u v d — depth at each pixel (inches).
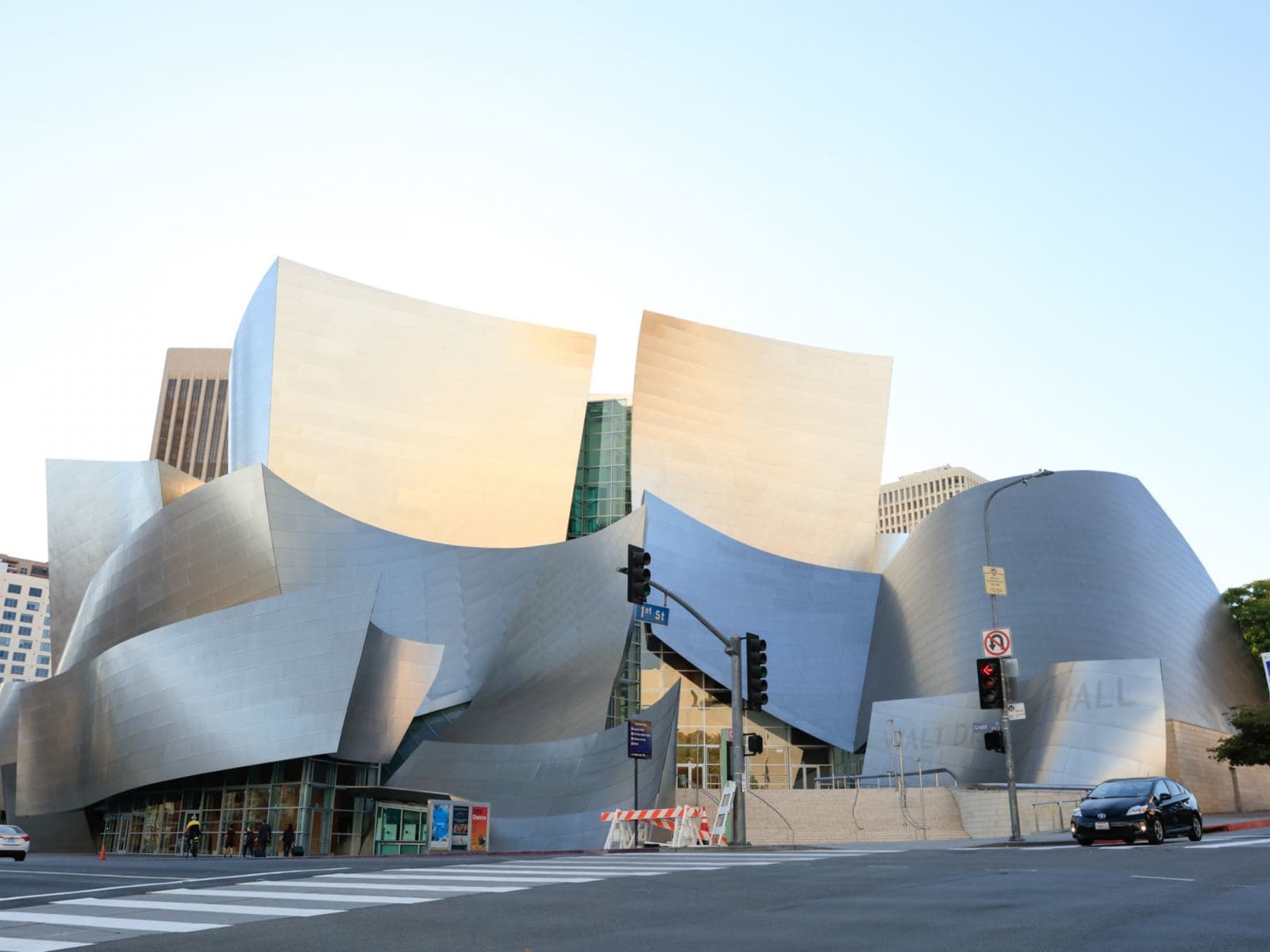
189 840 1369.3
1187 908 378.9
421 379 2262.6
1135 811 788.6
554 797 1454.2
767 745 2114.9
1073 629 1908.2
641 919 384.8
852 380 2625.5
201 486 1775.3
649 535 2155.5
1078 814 813.9
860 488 2556.6
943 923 358.0
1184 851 673.0
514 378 2343.8
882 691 2132.1
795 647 2220.7
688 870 619.8
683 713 2101.4
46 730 1708.9
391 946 328.8
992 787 1596.9
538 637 1756.9
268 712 1421.0
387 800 1509.6
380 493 2146.9
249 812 1435.8
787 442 2522.1
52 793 1667.1
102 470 2316.7
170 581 1774.1
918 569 2220.7
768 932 344.5
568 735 1612.9
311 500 1700.3
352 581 1512.1
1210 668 1968.5
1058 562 2007.9
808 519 2486.5
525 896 474.3
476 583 1738.4
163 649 1526.8
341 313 2233.0
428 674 1514.5
